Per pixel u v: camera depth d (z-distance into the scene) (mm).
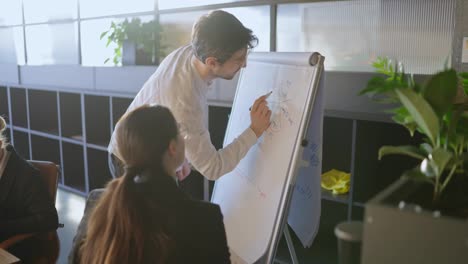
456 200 876
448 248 704
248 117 1894
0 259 1551
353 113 2342
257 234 1719
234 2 3051
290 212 1886
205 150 1647
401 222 743
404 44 2318
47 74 4520
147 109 1180
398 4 2314
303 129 1604
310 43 2705
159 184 1133
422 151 1029
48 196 2080
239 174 1911
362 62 2494
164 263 1076
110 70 3805
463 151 1070
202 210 1162
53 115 4953
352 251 867
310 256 2604
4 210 2025
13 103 5004
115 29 3707
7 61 5414
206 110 1808
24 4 5008
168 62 1780
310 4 2660
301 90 1655
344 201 2422
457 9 2082
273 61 1864
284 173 1647
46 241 2111
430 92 917
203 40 1560
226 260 1190
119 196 1087
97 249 1098
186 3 3379
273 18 2828
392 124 2422
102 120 4199
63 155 4477
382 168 2443
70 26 4484
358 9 2469
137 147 1135
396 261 753
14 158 2041
